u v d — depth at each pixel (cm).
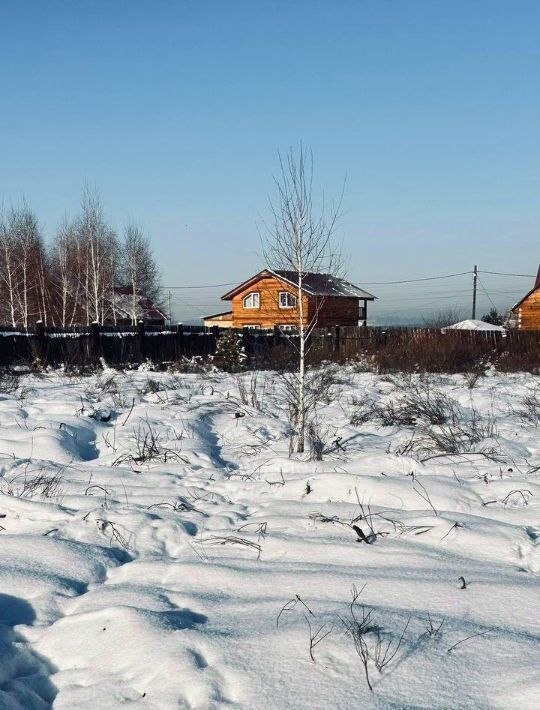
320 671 304
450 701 281
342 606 372
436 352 2134
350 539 491
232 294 4312
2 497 596
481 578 409
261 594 402
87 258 3766
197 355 2331
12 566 445
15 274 3703
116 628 350
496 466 723
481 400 1338
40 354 1866
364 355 2286
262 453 872
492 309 5156
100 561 468
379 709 276
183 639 333
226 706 283
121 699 293
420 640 329
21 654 340
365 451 848
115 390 1359
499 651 318
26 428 927
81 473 739
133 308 3969
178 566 448
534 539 491
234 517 567
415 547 469
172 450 845
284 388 1411
